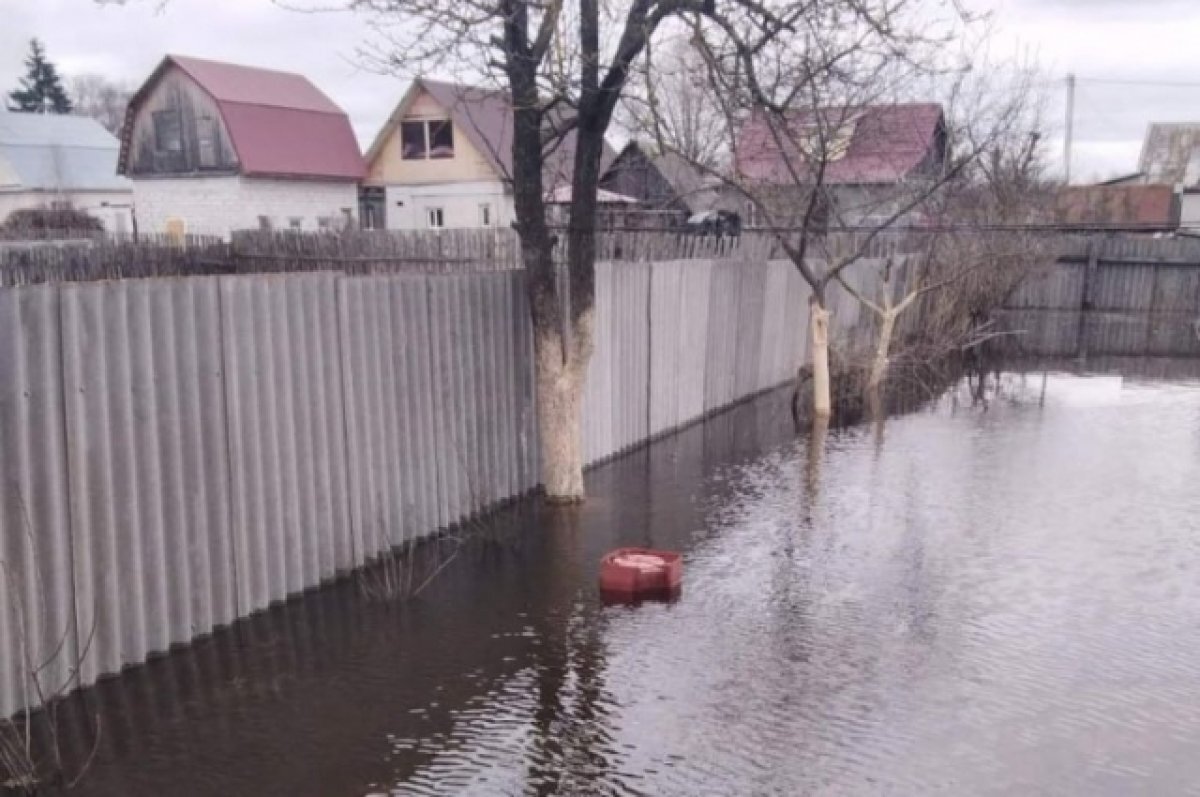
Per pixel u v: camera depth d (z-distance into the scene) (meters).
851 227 14.03
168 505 5.58
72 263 12.23
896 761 4.59
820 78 12.24
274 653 5.68
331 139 33.69
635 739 4.76
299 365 6.41
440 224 33.66
